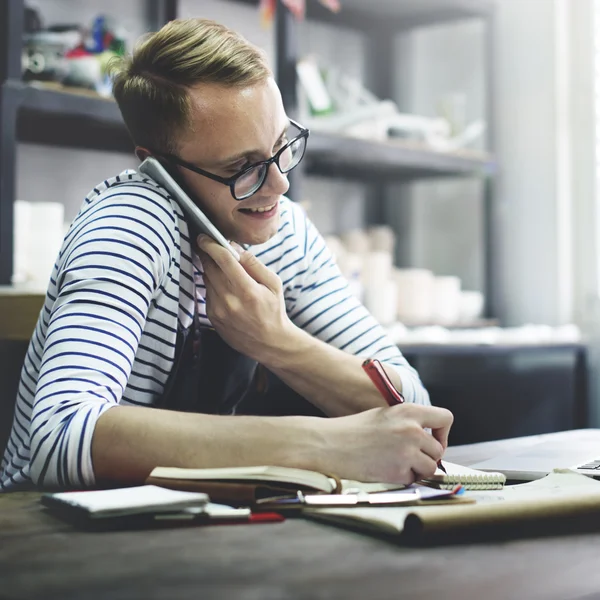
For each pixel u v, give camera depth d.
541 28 3.72
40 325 1.26
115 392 1.03
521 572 0.68
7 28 2.27
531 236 3.76
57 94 2.36
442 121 3.54
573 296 3.72
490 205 3.70
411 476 0.97
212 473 0.89
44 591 0.61
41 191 2.85
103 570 0.67
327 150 3.08
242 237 1.26
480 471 1.04
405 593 0.61
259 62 1.20
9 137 2.27
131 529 0.81
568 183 3.72
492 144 3.69
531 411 3.21
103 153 2.99
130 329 1.09
